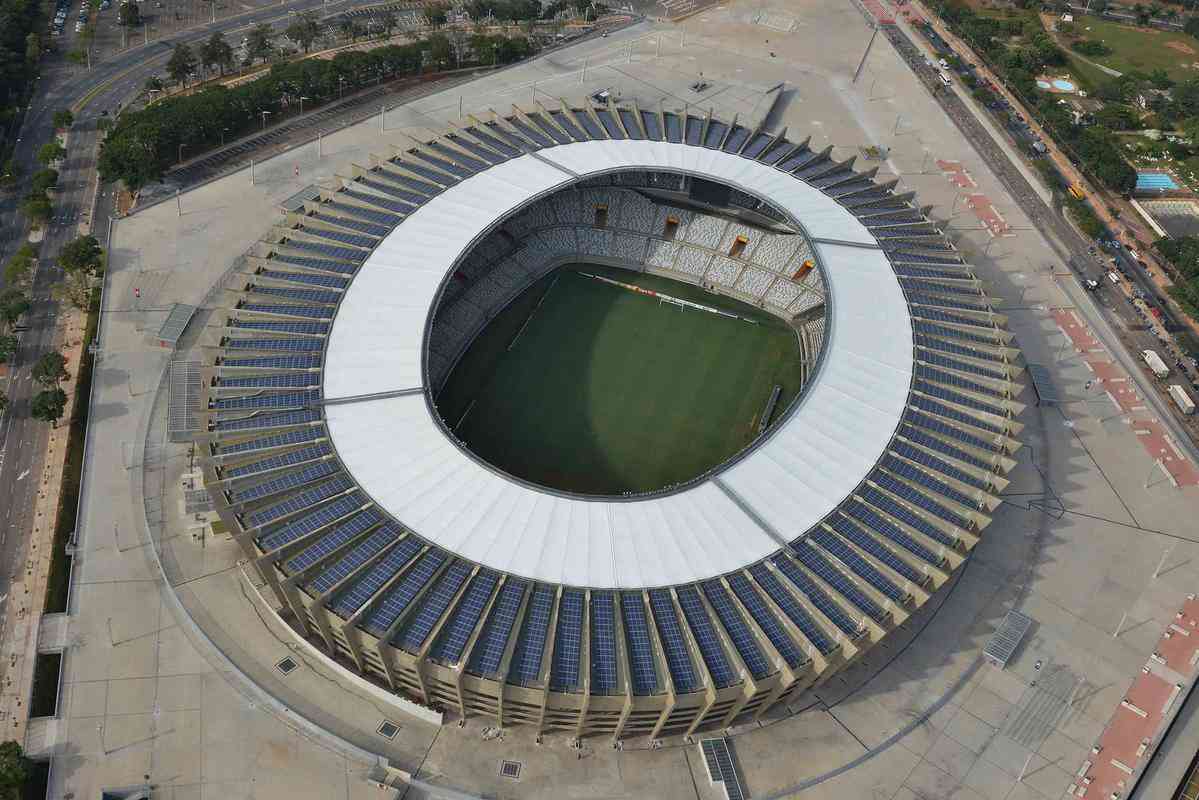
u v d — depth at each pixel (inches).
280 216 7007.9
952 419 5029.5
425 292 5378.9
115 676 4195.4
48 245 6983.3
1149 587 5007.4
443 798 3907.5
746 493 4498.0
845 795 4035.4
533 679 3779.5
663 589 4079.7
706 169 6633.9
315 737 4050.2
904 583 4190.5
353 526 4242.1
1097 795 4121.6
